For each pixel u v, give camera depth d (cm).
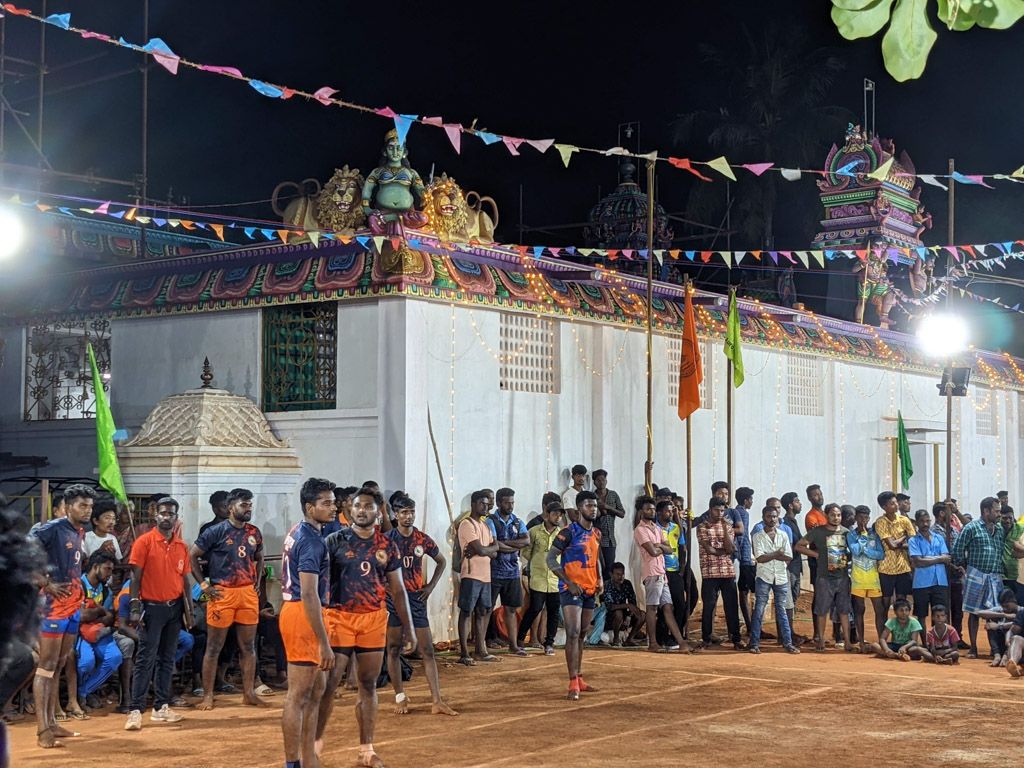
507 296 1542
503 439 1551
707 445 1947
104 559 1063
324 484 758
